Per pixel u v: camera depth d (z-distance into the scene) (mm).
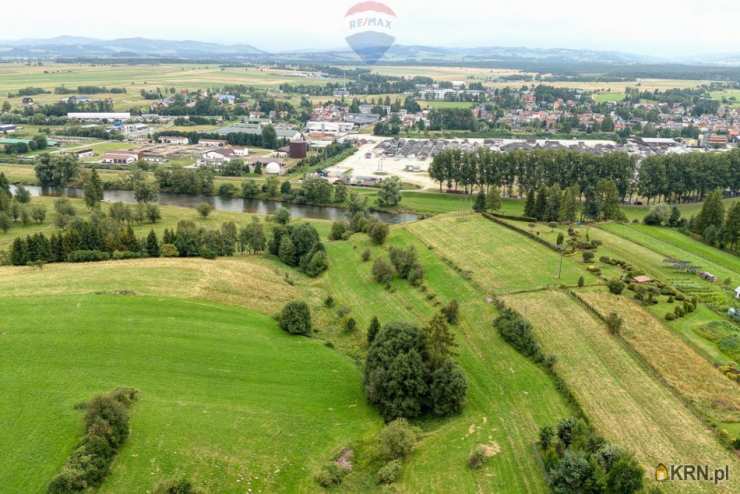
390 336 79000
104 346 81938
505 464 61781
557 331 91000
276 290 114312
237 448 63812
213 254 132750
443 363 74000
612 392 74312
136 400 70312
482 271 119375
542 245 133375
